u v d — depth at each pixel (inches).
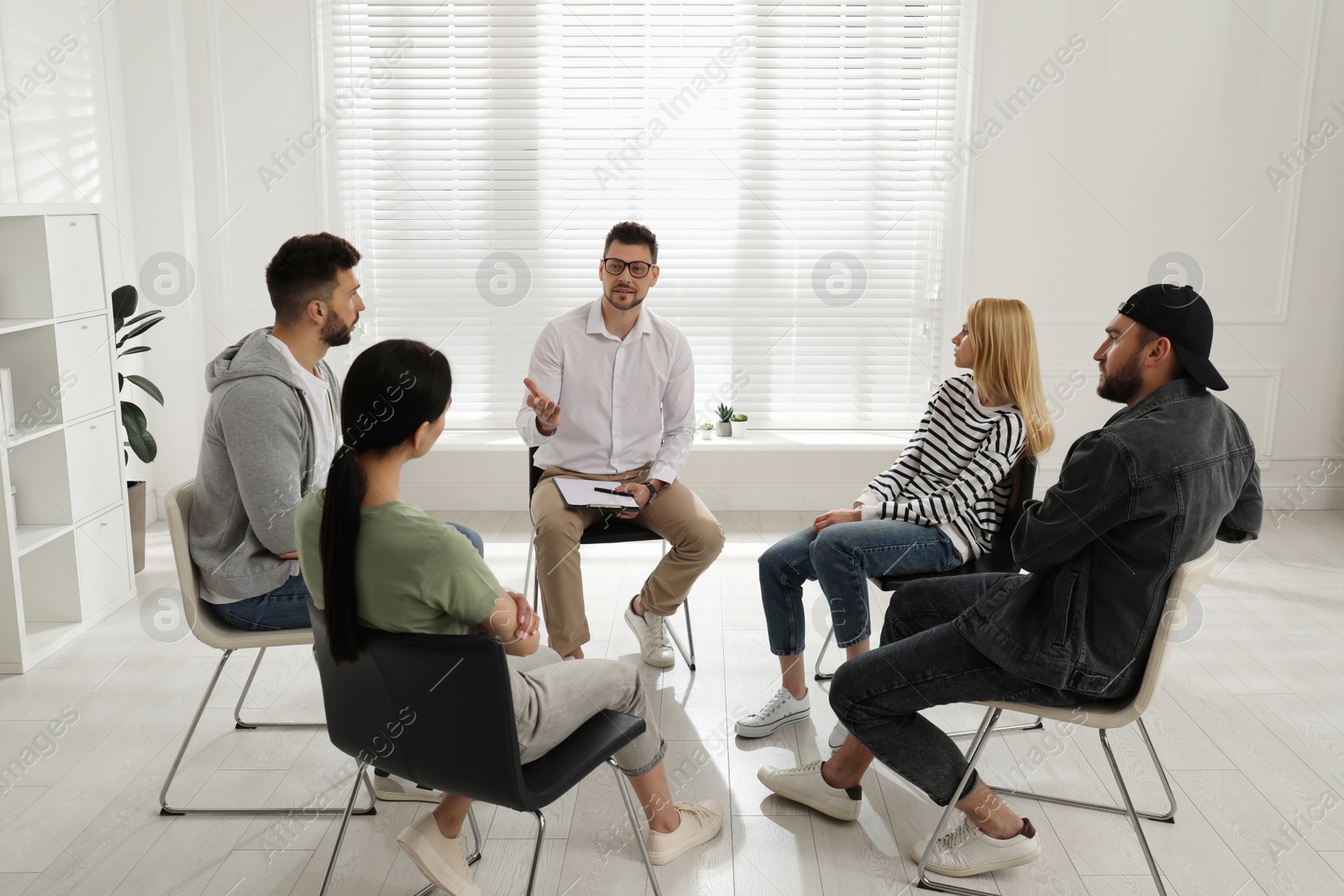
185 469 173.2
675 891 79.4
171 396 169.9
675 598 115.8
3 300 120.3
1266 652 123.1
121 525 136.4
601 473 121.3
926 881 80.0
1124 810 90.2
